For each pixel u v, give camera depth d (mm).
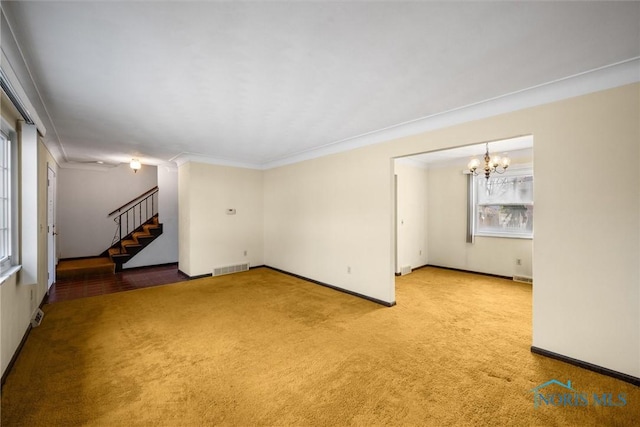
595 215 2295
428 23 1630
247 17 1560
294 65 2105
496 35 1753
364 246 4230
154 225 7273
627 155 2162
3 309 2232
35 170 2795
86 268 5727
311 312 3674
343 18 1579
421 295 4402
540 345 2578
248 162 6164
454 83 2410
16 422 1750
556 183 2465
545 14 1556
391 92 2586
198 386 2129
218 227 5797
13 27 1610
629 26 1657
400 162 5840
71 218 6652
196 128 3658
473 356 2561
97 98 2668
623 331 2191
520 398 1988
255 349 2699
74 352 2637
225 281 5273
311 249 5203
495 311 3699
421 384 2148
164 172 6855
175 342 2844
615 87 2195
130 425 1743
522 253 5285
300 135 4023
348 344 2797
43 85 2383
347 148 4434
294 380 2205
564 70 2197
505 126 2754
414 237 6223
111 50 1879
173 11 1505
